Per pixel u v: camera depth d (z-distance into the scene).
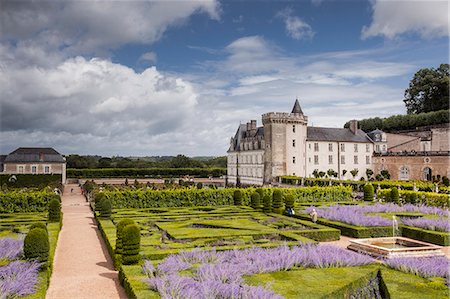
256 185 81.06
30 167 81.12
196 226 29.58
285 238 25.12
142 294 13.48
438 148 84.25
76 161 105.88
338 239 27.47
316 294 13.45
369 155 91.44
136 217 33.38
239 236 25.00
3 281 13.68
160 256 19.33
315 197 47.47
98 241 26.06
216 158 141.75
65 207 45.59
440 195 39.62
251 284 14.32
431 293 14.04
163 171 104.12
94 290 16.11
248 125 93.75
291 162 82.94
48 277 16.48
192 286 13.37
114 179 94.56
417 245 23.98
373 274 16.23
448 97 101.94
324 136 87.94
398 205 39.56
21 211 37.66
